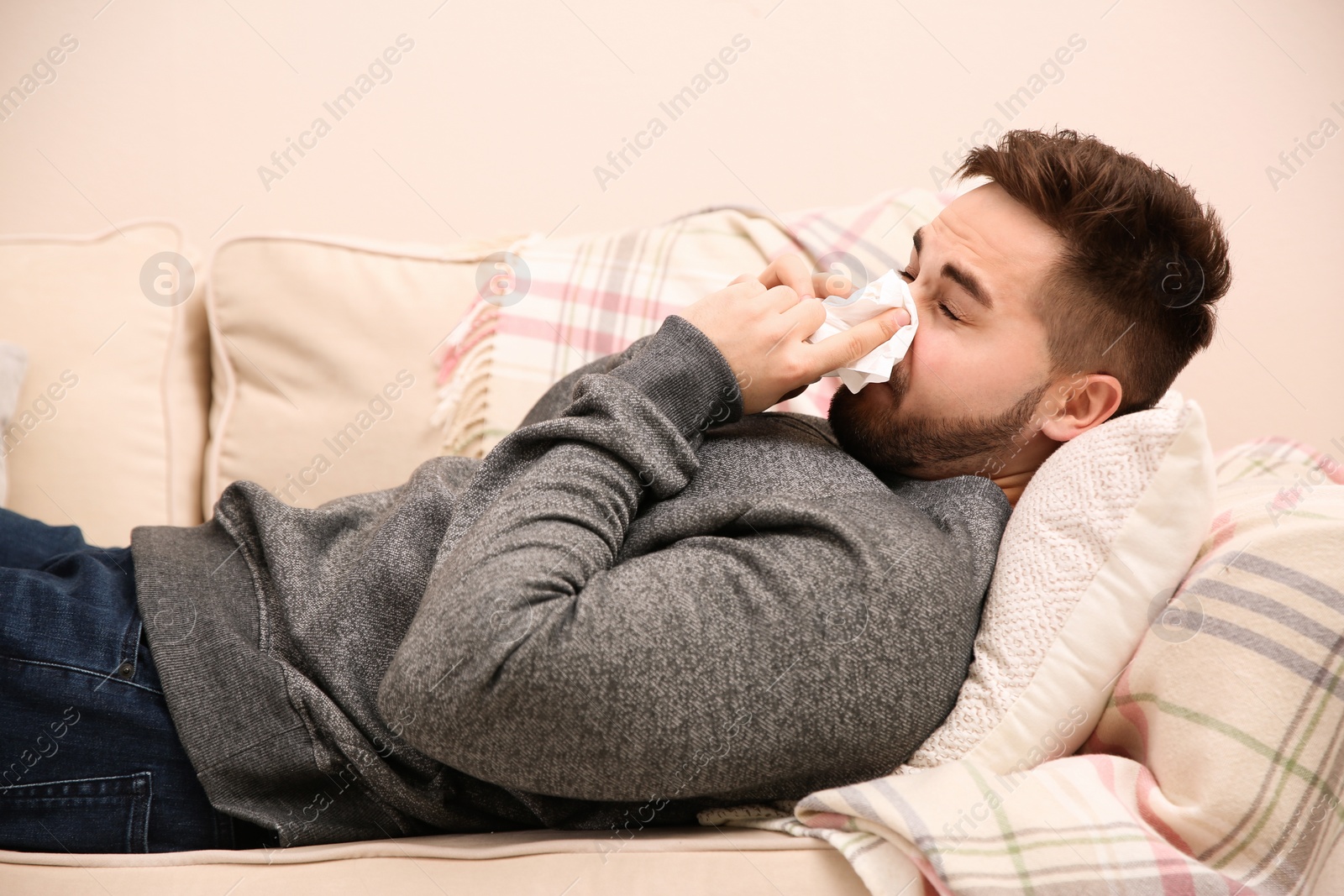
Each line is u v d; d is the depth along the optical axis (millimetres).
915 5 1691
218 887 683
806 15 1701
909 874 639
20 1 1711
